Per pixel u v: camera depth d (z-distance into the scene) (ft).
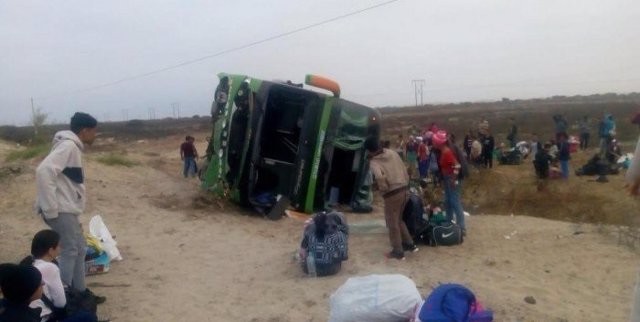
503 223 37.99
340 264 26.16
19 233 33.81
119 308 22.48
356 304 18.06
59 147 20.49
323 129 44.62
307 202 44.45
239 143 44.29
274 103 44.88
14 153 59.57
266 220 41.32
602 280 26.32
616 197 51.06
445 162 32.32
